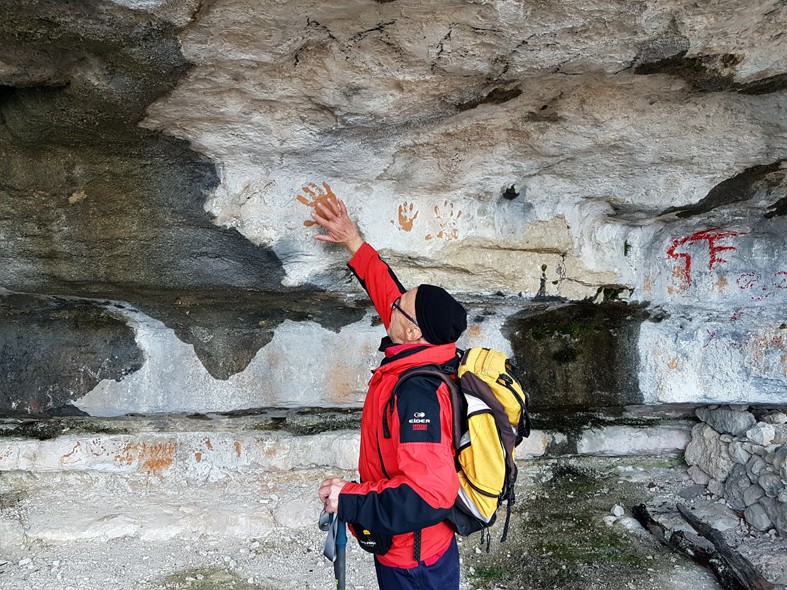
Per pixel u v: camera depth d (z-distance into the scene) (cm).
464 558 344
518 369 400
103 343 342
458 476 197
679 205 331
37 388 336
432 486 182
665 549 361
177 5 187
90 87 220
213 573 320
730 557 336
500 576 331
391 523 184
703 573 340
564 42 219
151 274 294
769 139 291
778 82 253
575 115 271
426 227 319
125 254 285
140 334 345
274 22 201
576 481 423
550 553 352
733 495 394
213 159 272
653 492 418
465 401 196
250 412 383
